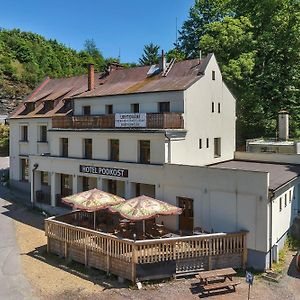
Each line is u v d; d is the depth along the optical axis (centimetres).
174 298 1446
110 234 1681
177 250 1605
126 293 1502
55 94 3338
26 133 3325
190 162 2298
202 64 2506
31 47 8381
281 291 1491
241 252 1703
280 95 3678
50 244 1928
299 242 2003
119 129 2245
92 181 2511
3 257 1878
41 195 2798
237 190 1739
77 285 1582
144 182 2125
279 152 2872
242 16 3759
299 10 3528
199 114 2388
